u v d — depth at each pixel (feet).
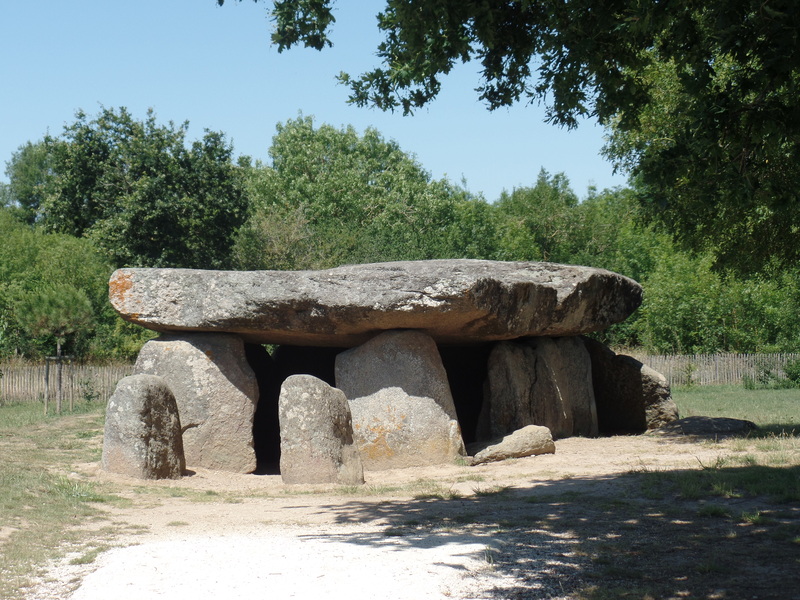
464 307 40.34
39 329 73.72
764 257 50.49
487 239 138.82
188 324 43.93
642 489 30.71
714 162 26.32
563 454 42.01
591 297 50.29
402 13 29.58
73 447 46.47
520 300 43.88
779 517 25.72
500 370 48.14
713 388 90.89
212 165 105.29
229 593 19.47
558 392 50.67
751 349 106.32
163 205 100.42
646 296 114.52
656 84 52.08
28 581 20.74
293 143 156.56
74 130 110.22
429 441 41.75
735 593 18.88
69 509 30.27
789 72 24.68
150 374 40.83
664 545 23.11
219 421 43.75
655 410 55.26
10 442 47.44
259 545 24.17
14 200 217.15
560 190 150.51
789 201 26.99
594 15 29.35
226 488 36.91
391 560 21.97
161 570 21.47
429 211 145.28
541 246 139.44
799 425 50.98
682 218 45.50
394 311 40.78
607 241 139.95
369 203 145.79
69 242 125.90
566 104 31.73
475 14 29.45
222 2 31.12
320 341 47.93
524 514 27.84
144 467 37.83
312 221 141.59
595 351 57.21
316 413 37.65
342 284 41.60
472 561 21.81
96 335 105.50
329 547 23.62
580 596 19.02
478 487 34.04
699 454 39.47
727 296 108.17
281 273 42.73
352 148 164.45
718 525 25.14
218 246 107.34
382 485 36.35
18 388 76.54
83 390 76.48
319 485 36.45
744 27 24.72
